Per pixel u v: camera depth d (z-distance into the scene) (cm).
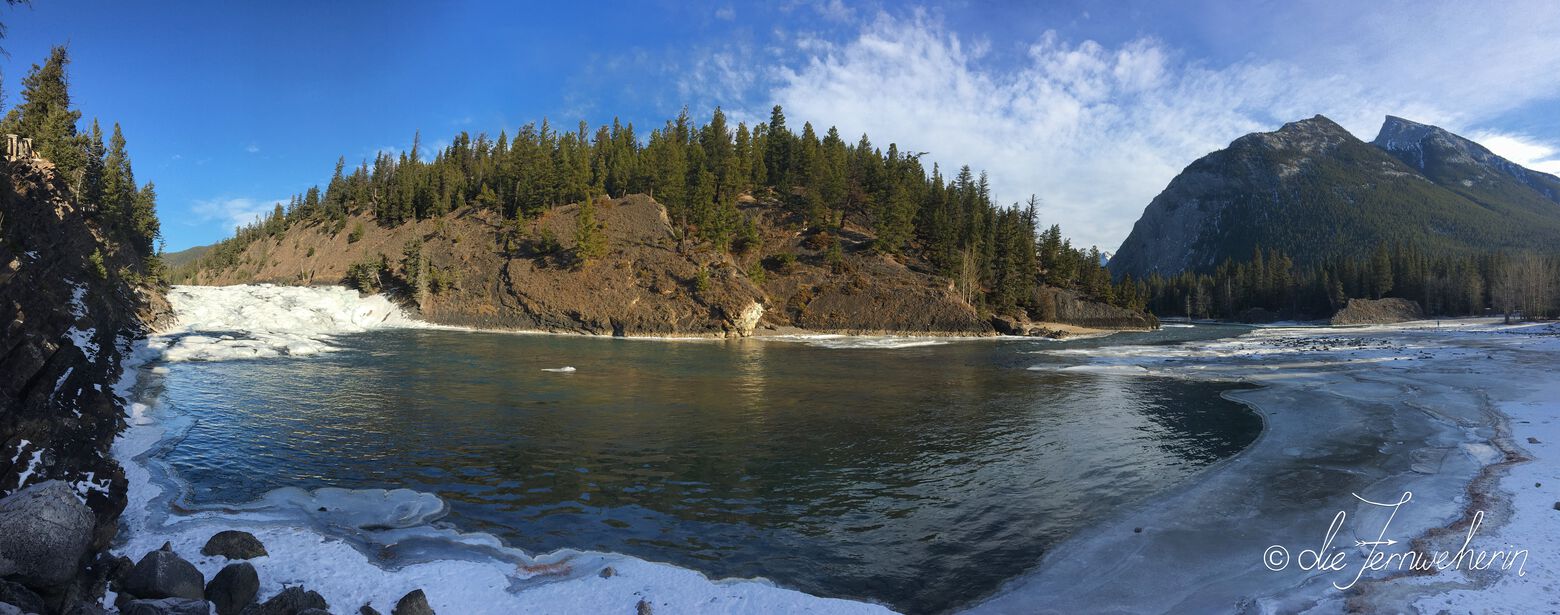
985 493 1498
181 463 1630
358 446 1877
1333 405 2584
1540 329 8381
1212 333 9881
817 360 4975
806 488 1531
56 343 1706
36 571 763
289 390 2861
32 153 3422
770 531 1248
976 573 1055
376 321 8669
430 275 9306
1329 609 851
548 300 8644
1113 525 1270
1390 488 1426
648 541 1187
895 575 1049
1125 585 995
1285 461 1733
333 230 12750
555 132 14675
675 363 4584
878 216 11294
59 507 820
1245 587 964
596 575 990
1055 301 11369
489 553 1094
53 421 1396
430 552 1088
